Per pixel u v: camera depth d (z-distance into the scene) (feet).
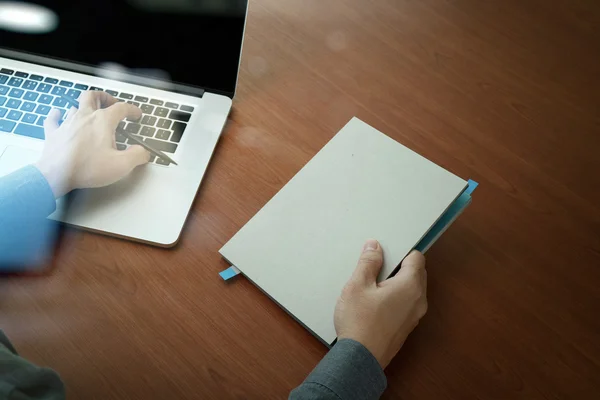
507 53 3.19
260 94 2.93
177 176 2.55
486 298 2.39
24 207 2.30
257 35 3.16
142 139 2.63
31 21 2.72
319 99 2.94
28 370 1.76
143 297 2.31
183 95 2.80
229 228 2.50
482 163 2.78
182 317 2.28
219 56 2.68
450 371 2.22
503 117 2.94
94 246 2.41
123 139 2.61
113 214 2.43
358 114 2.91
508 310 2.37
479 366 2.23
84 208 2.43
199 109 2.76
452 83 3.05
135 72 2.79
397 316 2.15
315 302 2.25
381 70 3.07
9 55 2.87
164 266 2.39
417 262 2.28
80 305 2.28
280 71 3.03
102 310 2.27
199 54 2.69
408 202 2.44
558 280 2.46
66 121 2.54
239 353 2.21
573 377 2.23
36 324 2.23
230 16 2.55
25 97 2.75
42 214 2.34
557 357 2.27
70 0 2.60
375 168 2.55
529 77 3.10
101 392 2.10
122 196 2.47
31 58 2.86
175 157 2.60
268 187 2.62
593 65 3.17
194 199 2.56
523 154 2.82
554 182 2.74
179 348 2.21
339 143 2.63
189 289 2.34
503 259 2.50
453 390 2.18
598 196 2.71
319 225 2.42
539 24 3.32
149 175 2.54
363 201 2.46
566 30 3.30
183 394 2.12
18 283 2.31
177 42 2.66
